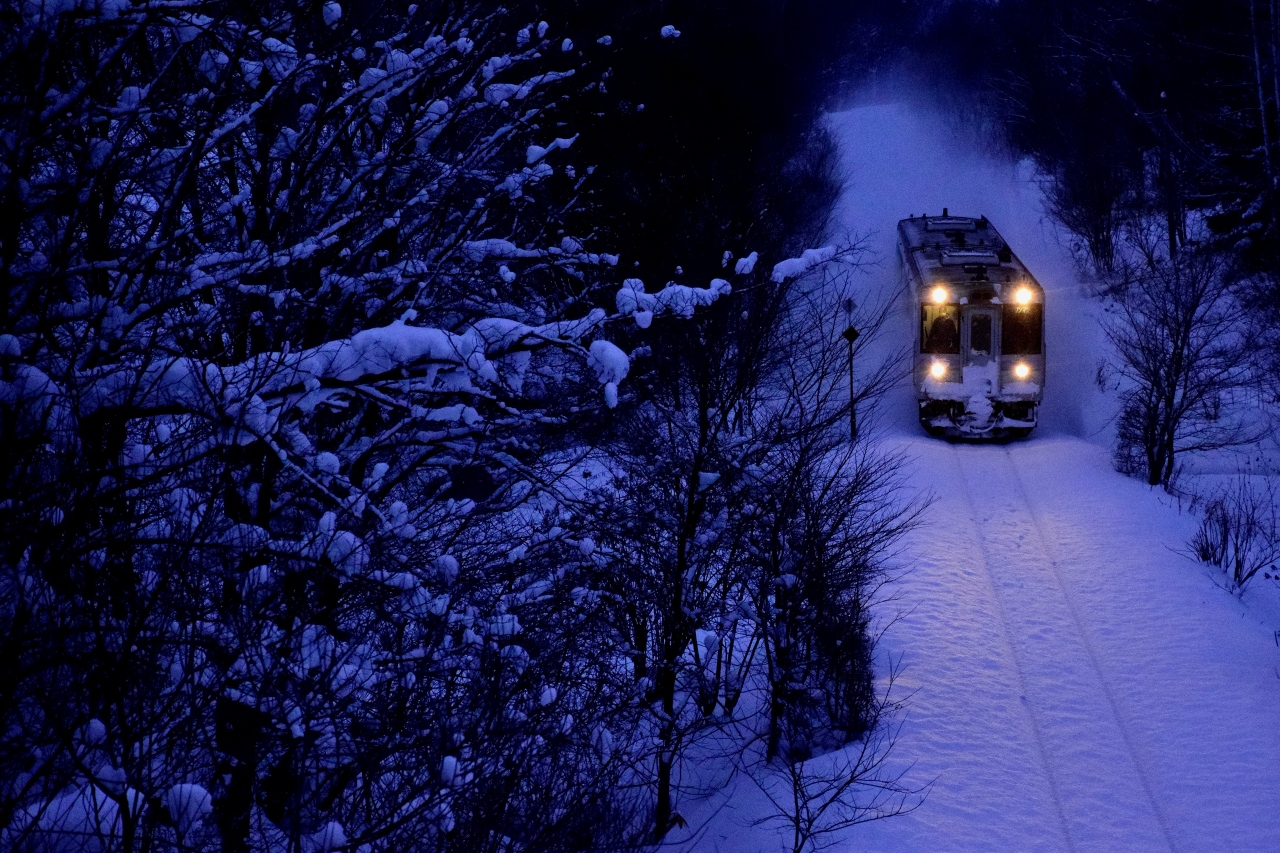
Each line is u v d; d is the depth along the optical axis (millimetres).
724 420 12070
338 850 5992
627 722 11734
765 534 13219
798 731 14648
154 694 5582
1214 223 32562
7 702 4797
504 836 7695
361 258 9672
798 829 11609
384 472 9445
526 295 11656
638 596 12250
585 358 7922
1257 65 28281
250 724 6234
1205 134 34375
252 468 7375
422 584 7148
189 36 6902
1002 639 16453
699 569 12516
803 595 13539
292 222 9156
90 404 5902
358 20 9500
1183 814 12547
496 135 10141
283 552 6383
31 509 5180
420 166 10078
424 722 7285
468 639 7664
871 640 16125
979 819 12586
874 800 12898
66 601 5348
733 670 16031
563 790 8531
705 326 11828
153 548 6031
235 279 7223
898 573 18312
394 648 7539
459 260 10008
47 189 6055
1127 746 13844
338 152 10102
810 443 12852
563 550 10719
